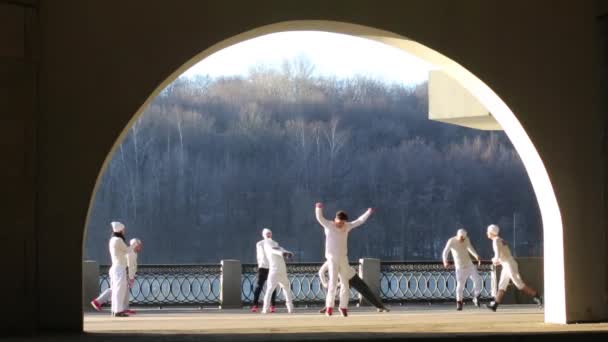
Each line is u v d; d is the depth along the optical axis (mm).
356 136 77750
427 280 25328
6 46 11289
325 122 77938
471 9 12820
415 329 12438
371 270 24359
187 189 73938
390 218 74938
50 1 11594
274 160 76125
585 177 13141
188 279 24750
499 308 22578
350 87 79500
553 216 13141
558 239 13078
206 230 73188
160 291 24453
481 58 12820
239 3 12016
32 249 11305
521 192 75500
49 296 11391
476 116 19422
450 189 75938
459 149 76875
